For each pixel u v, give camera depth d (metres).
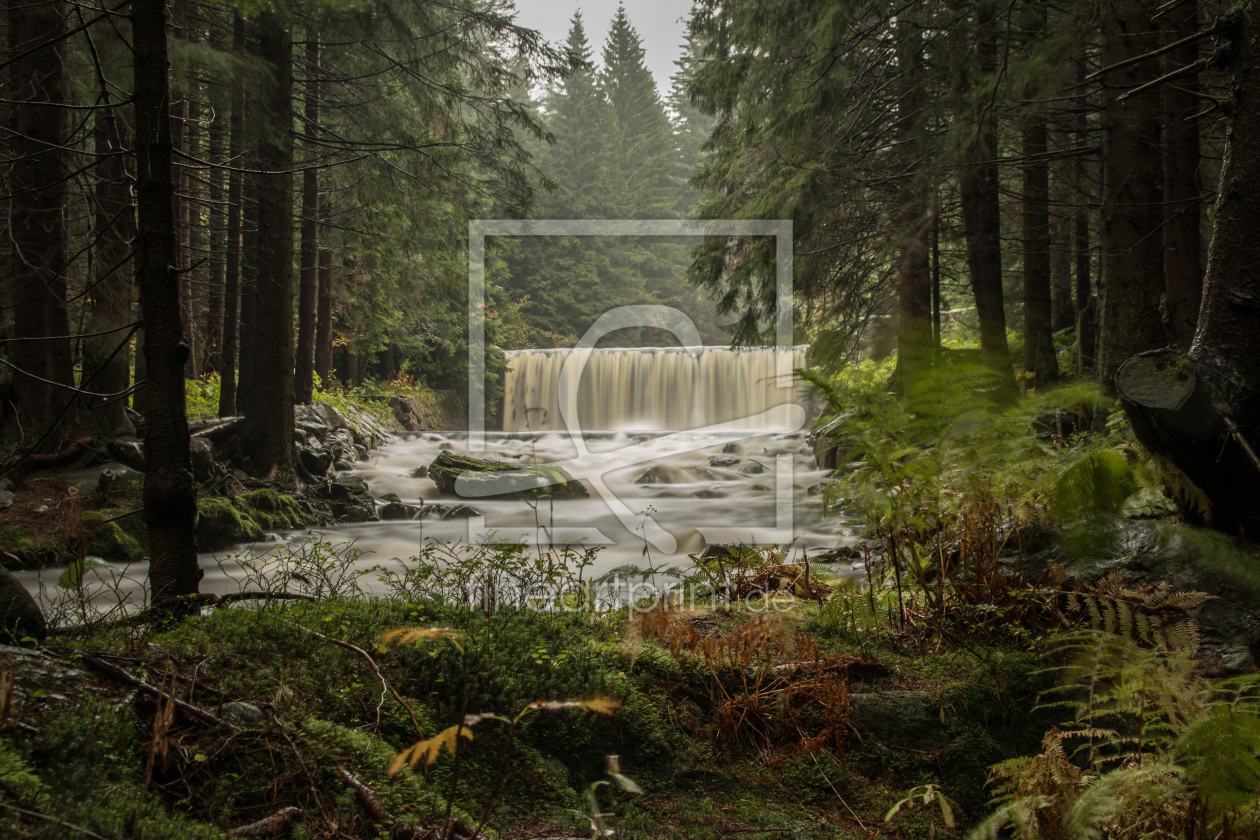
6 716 1.80
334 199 16.38
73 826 1.52
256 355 10.73
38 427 7.69
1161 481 3.46
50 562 6.17
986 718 2.95
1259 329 3.20
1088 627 3.06
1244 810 1.63
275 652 2.71
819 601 3.99
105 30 6.92
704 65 12.17
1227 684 2.14
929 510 3.56
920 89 9.89
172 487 3.05
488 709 2.70
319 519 10.15
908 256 10.12
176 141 9.73
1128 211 6.56
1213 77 6.42
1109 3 6.31
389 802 2.07
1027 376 9.70
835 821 2.58
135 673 2.30
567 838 2.24
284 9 7.45
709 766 2.81
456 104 12.75
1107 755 2.64
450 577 4.12
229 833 1.79
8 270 7.57
